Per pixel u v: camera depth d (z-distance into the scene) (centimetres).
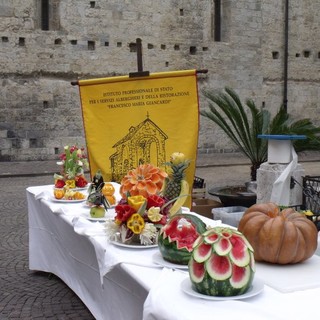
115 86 439
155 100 436
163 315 167
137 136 439
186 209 312
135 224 236
